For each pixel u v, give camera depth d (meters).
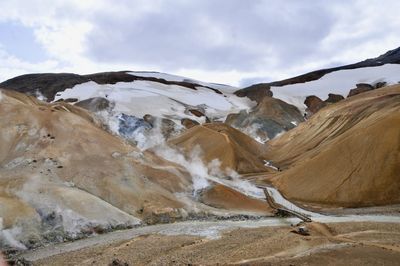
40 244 43.44
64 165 59.91
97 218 49.59
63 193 51.62
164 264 34.03
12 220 44.06
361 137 70.12
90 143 65.88
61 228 46.56
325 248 35.53
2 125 65.31
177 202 60.00
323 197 66.50
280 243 38.66
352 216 54.62
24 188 51.22
